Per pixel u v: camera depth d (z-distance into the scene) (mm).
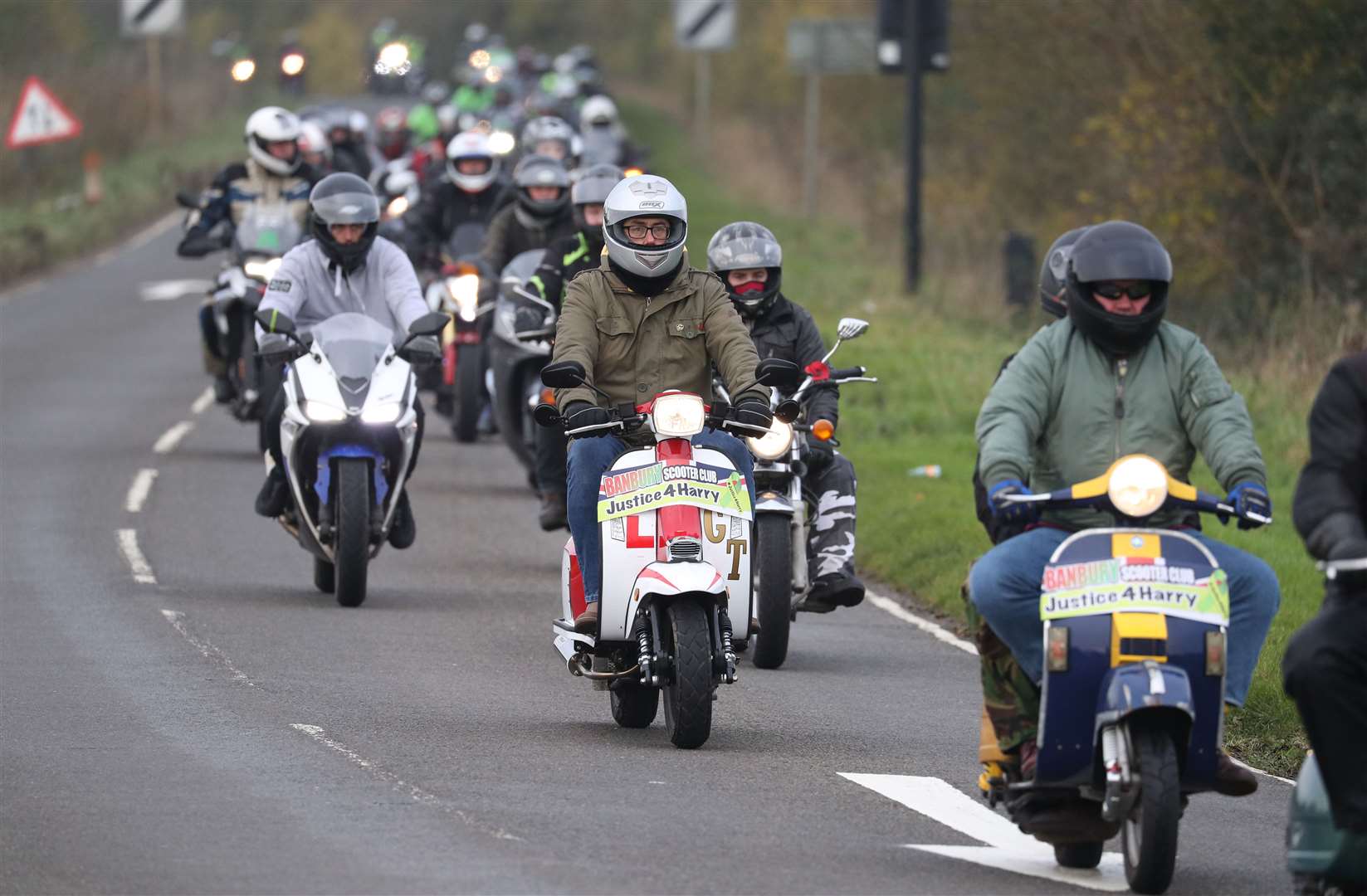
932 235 132875
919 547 54375
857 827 29094
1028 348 27328
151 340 106375
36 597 46812
